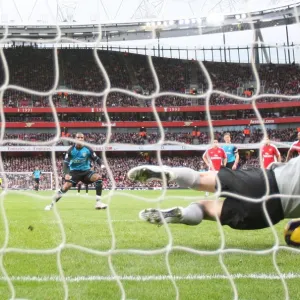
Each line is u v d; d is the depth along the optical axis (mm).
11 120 42906
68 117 43469
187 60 48469
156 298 3088
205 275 3697
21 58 45500
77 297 3105
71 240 5547
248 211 4336
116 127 43281
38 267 3969
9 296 3115
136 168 4520
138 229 6668
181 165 42000
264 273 3768
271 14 39250
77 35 45594
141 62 47719
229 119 43344
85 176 10250
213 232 6254
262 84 43875
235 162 12984
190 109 43000
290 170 4355
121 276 3672
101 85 44812
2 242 5371
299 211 4367
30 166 40438
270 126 41875
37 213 9969
